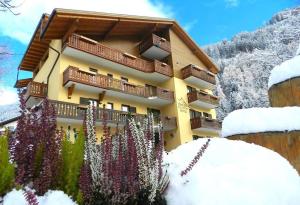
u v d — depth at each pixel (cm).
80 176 265
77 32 2092
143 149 286
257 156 346
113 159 292
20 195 224
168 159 357
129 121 304
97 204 261
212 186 286
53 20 1838
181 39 2797
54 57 2072
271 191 290
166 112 2519
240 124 652
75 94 1930
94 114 300
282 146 598
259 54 5562
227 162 340
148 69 2389
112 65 2184
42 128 284
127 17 2181
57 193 248
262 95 4988
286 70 737
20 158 264
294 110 627
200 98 2598
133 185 272
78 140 286
